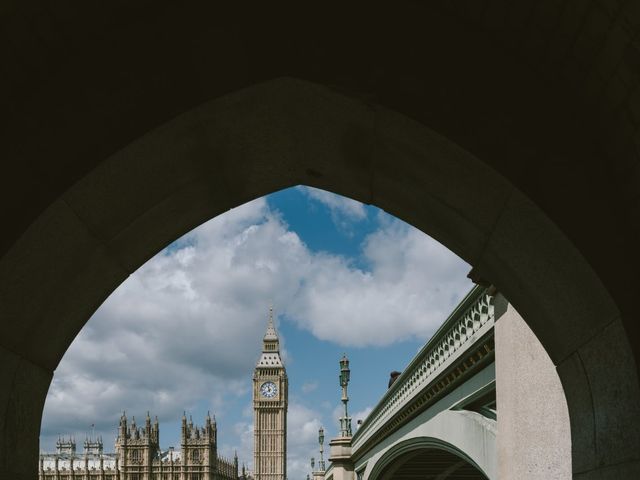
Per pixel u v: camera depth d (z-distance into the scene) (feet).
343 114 20.44
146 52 19.04
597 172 18.86
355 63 19.12
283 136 22.50
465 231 23.27
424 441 77.30
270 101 20.35
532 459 33.86
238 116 20.57
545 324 22.53
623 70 16.62
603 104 18.10
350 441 159.43
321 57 19.15
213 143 21.50
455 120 18.97
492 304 43.01
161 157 20.61
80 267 22.12
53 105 18.83
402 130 19.94
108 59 19.02
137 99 19.07
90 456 550.77
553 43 18.03
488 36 19.19
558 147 18.90
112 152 18.94
